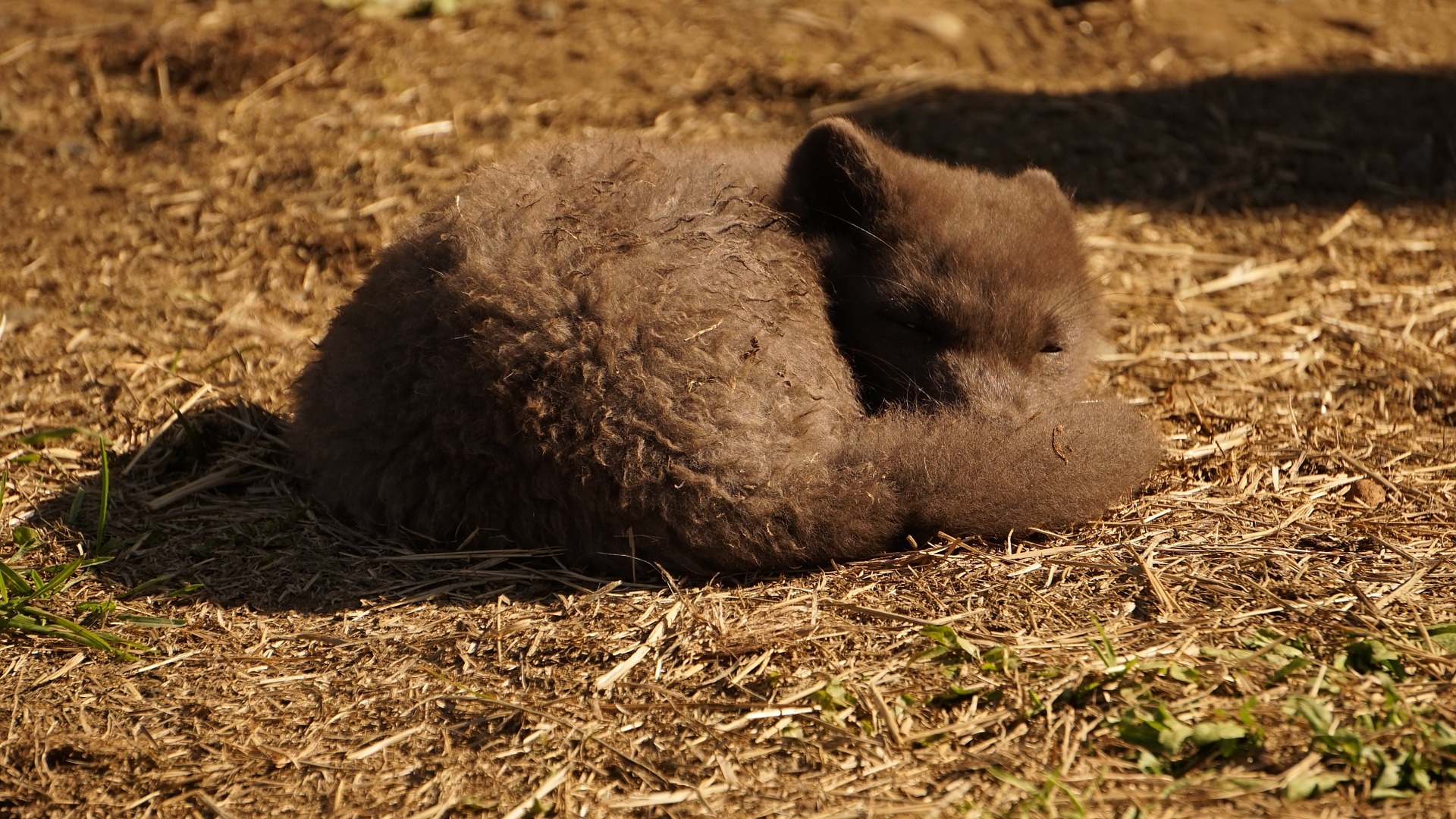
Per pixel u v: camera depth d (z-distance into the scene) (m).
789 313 8.73
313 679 7.37
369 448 8.80
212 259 14.23
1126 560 8.03
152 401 11.30
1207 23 20.17
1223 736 6.04
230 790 6.43
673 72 18.66
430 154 16.33
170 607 8.24
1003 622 7.36
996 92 18.19
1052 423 8.47
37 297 13.30
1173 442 10.14
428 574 8.52
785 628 7.43
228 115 17.25
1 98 17.00
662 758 6.42
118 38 18.44
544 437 8.02
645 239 8.45
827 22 20.16
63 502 9.62
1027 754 6.18
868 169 9.81
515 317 8.09
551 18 20.28
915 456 8.20
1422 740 5.98
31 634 7.83
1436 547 8.18
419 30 19.91
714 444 7.84
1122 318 13.19
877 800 5.97
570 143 10.02
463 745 6.67
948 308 9.43
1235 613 7.31
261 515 9.48
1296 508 8.88
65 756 6.77
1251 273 14.09
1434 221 15.02
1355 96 17.78
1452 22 20.31
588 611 7.84
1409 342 12.18
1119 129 17.28
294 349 12.41
